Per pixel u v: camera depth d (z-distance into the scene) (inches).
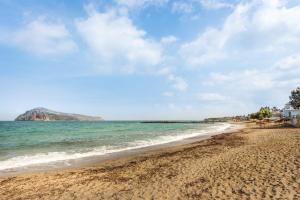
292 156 511.2
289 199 279.0
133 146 1013.8
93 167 571.2
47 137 1531.7
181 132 2046.0
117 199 328.8
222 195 311.4
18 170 546.0
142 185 388.2
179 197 318.3
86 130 2448.3
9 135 1710.1
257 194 302.8
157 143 1129.4
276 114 5310.0
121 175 470.0
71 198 342.3
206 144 971.3
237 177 386.9
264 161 487.5
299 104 3624.5
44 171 533.0
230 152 660.7
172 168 502.6
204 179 394.0
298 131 1317.7
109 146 1018.1
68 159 692.1
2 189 392.5
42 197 350.3
